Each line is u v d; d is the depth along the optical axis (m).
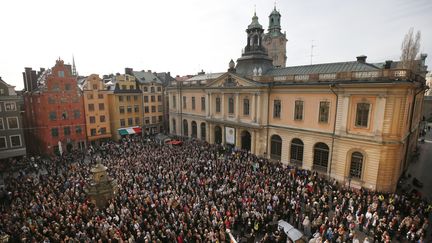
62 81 42.66
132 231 15.89
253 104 33.69
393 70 22.03
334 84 25.53
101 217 17.61
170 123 53.50
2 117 36.50
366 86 23.23
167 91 53.25
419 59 39.75
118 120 51.00
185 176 24.48
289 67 35.28
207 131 42.25
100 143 48.81
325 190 22.02
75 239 14.58
